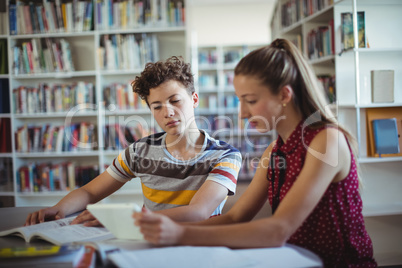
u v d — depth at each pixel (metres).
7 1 3.53
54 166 3.64
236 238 0.78
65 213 1.19
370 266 0.92
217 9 7.68
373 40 2.56
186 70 1.30
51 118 3.78
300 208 0.81
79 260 0.69
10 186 3.72
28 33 3.56
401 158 2.40
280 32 3.83
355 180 0.92
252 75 0.87
